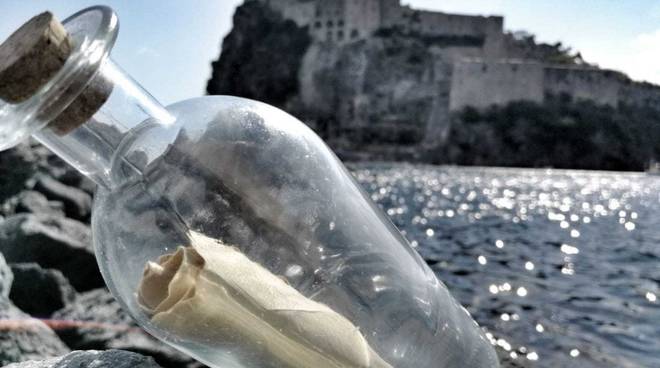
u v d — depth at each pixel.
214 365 1.46
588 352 5.39
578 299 7.64
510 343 5.60
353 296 1.34
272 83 81.81
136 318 1.40
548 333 5.96
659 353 5.39
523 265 10.60
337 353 1.28
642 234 16.70
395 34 80.69
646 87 78.88
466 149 74.50
